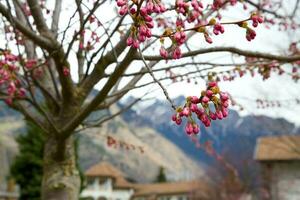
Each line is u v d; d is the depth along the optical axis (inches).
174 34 130.5
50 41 214.7
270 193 1158.3
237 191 1909.4
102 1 209.5
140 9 122.5
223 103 113.0
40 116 242.7
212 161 2176.4
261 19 131.8
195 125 113.9
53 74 246.4
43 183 228.5
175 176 4033.0
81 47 228.7
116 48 214.1
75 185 229.1
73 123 210.5
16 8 250.2
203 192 2260.1
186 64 221.3
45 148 231.8
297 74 248.2
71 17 201.3
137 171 3914.9
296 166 1139.9
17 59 219.1
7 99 227.5
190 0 136.9
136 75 216.2
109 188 2413.9
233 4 223.1
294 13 282.2
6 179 1246.9
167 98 124.6
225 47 202.2
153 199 2615.7
